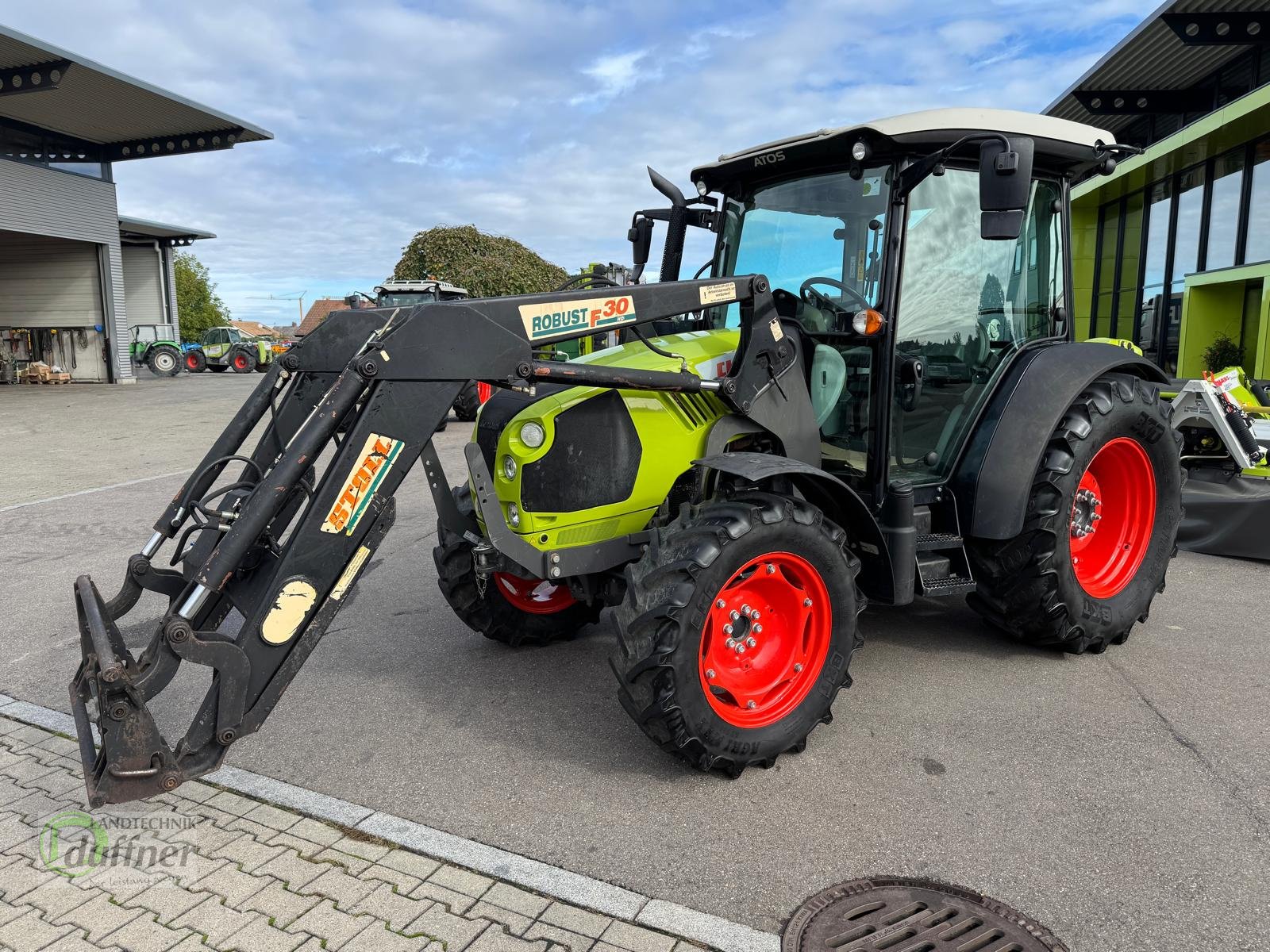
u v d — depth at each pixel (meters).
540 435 3.00
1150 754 3.00
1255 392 6.77
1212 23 9.84
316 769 3.00
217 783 2.91
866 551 3.31
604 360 3.35
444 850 2.50
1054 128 3.53
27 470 9.37
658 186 4.02
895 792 2.79
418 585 5.16
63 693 3.66
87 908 2.28
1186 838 2.51
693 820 2.65
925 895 2.28
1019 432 3.59
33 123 19.33
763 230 3.76
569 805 2.75
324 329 2.96
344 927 2.19
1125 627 3.89
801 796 2.78
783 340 3.32
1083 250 14.57
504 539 2.96
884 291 3.38
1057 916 2.19
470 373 2.63
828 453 3.67
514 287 34.06
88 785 2.28
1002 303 3.88
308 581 2.47
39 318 23.12
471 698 3.57
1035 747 3.06
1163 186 12.50
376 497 2.55
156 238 29.77
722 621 2.89
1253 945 2.08
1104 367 3.78
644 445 3.16
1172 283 12.27
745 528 2.77
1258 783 2.80
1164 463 4.03
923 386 3.62
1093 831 2.55
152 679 2.25
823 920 2.18
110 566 5.61
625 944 2.11
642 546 3.22
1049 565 3.57
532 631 4.06
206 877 2.41
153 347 26.69
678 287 3.05
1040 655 3.92
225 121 19.23
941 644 4.07
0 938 2.17
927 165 3.12
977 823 2.61
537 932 2.16
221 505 2.99
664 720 2.71
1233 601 4.59
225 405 16.89
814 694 3.01
